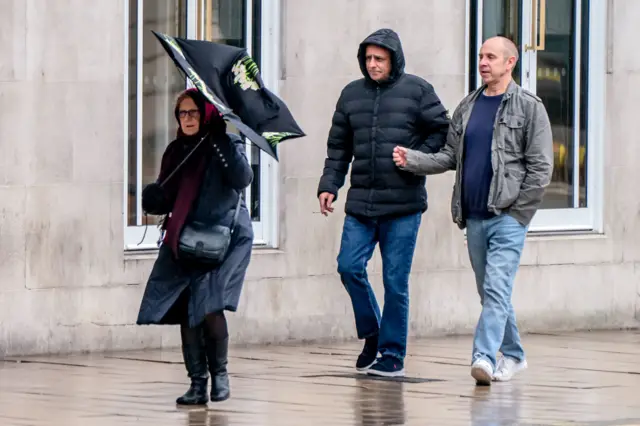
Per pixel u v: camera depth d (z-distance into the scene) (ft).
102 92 119.96
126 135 124.16
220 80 94.07
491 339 106.93
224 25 128.67
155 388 103.09
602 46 143.84
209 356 96.27
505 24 141.28
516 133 107.04
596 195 143.95
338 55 130.41
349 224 111.86
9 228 116.88
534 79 143.02
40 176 117.91
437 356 122.62
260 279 127.54
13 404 95.81
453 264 135.54
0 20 115.96
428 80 134.41
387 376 110.63
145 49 125.59
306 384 106.52
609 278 143.54
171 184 94.84
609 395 103.55
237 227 95.04
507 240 107.45
